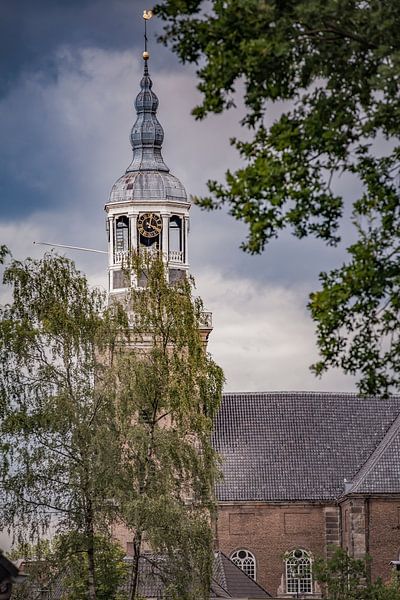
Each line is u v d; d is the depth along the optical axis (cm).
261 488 12531
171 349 9669
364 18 4369
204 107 4497
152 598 9512
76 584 8550
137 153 12988
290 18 4338
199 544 8450
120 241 12700
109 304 9506
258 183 4516
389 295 4547
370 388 4700
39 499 8638
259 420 12988
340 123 4491
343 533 12356
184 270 12650
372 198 4591
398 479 11831
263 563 12400
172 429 8906
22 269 9181
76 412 8644
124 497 8412
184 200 12725
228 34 4359
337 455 12788
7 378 8869
